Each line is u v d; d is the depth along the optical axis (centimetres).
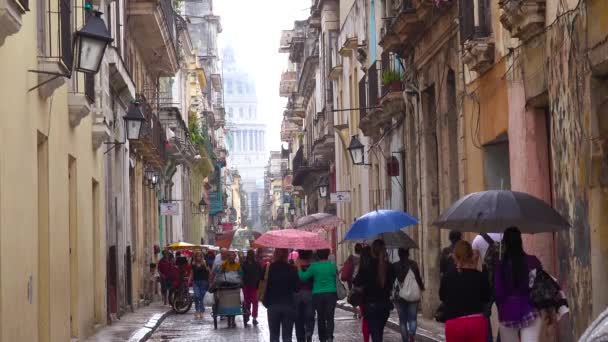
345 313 3341
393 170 3164
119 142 3072
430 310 2658
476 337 1202
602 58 1348
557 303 1202
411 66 2820
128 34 3678
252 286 2897
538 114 1762
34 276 1631
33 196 1638
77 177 2261
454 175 2459
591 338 609
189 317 3441
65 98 2066
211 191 9988
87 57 1599
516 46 1809
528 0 1605
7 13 1220
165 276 3734
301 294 1958
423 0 2392
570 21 1474
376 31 3591
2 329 1345
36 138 1681
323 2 5209
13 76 1462
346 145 4681
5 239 1384
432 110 2730
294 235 1864
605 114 1380
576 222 1482
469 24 2083
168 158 5266
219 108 10306
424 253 2725
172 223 5725
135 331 2544
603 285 1398
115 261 3019
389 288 1648
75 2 2220
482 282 1212
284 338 1756
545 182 1764
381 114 3353
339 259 5003
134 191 3856
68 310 2081
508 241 1214
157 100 4731
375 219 1709
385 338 2244
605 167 1391
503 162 2102
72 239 2238
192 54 7412
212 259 4178
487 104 2061
